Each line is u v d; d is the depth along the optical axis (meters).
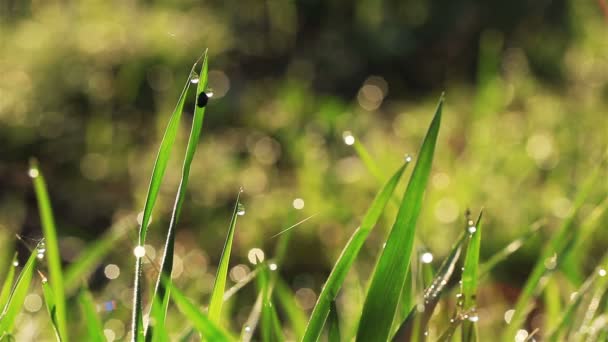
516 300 0.88
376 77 1.80
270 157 1.36
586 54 1.82
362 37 1.87
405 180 1.04
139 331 0.44
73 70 1.50
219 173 1.25
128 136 1.43
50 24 1.69
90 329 0.49
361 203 1.11
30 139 1.35
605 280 0.51
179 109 0.45
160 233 1.10
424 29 1.92
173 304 0.70
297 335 0.53
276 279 0.53
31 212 1.24
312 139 1.37
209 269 1.02
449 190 1.08
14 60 1.53
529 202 1.05
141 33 1.63
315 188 1.12
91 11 1.75
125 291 0.82
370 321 0.44
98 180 1.30
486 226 1.00
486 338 0.72
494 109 1.42
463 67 1.89
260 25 1.89
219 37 1.76
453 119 1.50
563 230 0.54
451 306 0.55
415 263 0.50
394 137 1.43
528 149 1.27
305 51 1.85
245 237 1.06
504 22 1.93
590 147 1.23
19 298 0.47
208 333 0.43
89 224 1.21
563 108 1.47
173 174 1.24
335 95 1.77
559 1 1.97
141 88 1.55
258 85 1.71
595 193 1.00
